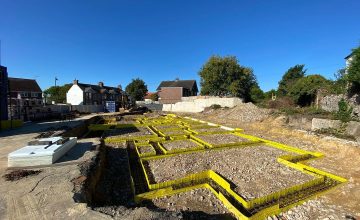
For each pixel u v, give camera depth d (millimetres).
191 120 26781
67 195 4922
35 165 6840
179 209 6371
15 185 5379
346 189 7777
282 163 10445
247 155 11812
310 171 9445
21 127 16172
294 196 7293
